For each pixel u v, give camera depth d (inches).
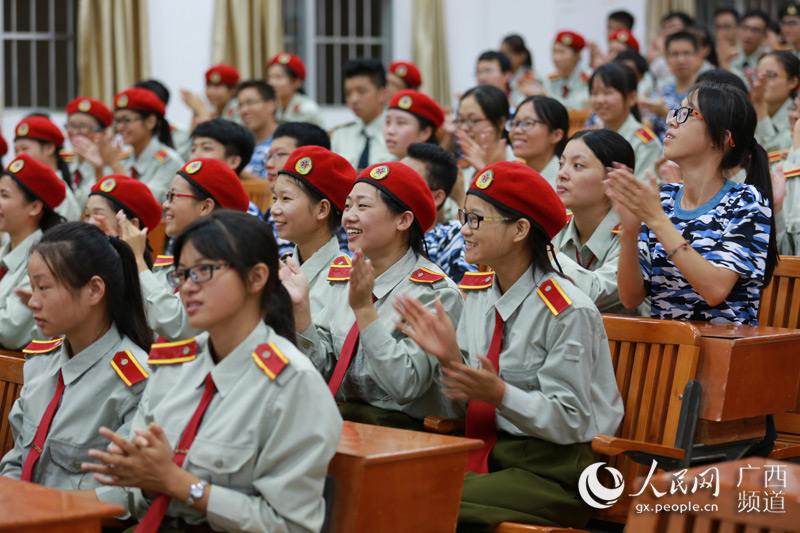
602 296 114.7
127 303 93.7
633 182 95.9
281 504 69.8
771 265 100.8
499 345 95.2
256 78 345.7
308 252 118.0
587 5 365.1
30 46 331.9
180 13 333.4
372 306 96.5
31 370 97.4
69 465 90.5
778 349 92.3
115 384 91.0
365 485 71.4
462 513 84.9
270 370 72.1
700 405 88.6
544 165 157.5
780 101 205.8
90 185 225.3
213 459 71.8
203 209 128.1
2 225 143.1
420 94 187.9
